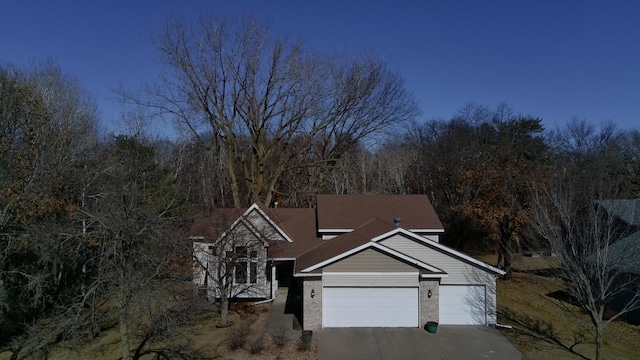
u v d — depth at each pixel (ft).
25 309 61.11
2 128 70.13
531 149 131.95
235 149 130.72
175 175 126.21
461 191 104.22
